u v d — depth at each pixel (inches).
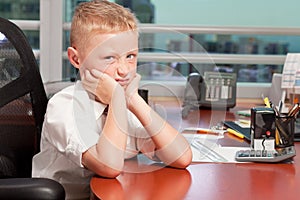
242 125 63.9
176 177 39.1
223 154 47.4
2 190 35.4
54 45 89.3
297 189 36.4
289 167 43.1
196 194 34.7
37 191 35.3
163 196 34.2
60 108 42.9
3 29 52.0
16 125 50.1
